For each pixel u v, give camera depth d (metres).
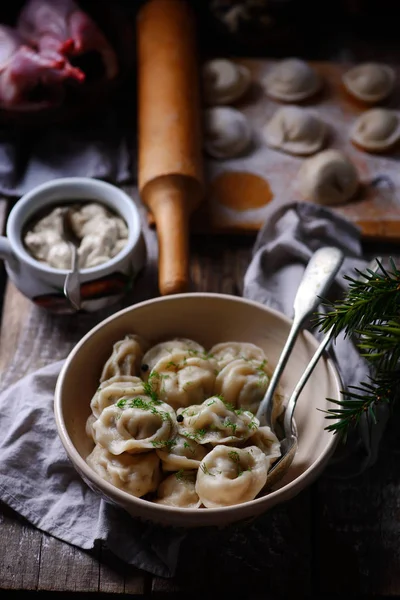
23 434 0.68
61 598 0.66
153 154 0.81
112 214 0.77
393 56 1.03
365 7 1.06
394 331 0.56
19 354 0.75
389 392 0.59
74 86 0.89
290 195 0.86
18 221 0.73
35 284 0.72
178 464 0.61
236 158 0.89
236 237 0.84
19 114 0.87
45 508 0.65
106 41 0.89
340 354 0.71
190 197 0.82
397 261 0.82
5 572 0.63
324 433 0.62
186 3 0.94
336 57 1.03
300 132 0.89
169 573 0.63
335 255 0.69
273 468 0.61
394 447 0.70
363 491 0.68
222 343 0.69
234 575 0.63
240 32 1.01
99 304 0.75
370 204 0.85
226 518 0.56
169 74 0.87
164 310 0.68
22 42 0.90
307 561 0.64
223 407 0.62
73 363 0.64
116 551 0.63
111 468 0.60
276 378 0.64
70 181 0.76
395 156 0.90
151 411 0.61
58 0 0.90
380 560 0.64
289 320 0.67
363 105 0.95
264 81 0.96
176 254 0.76
